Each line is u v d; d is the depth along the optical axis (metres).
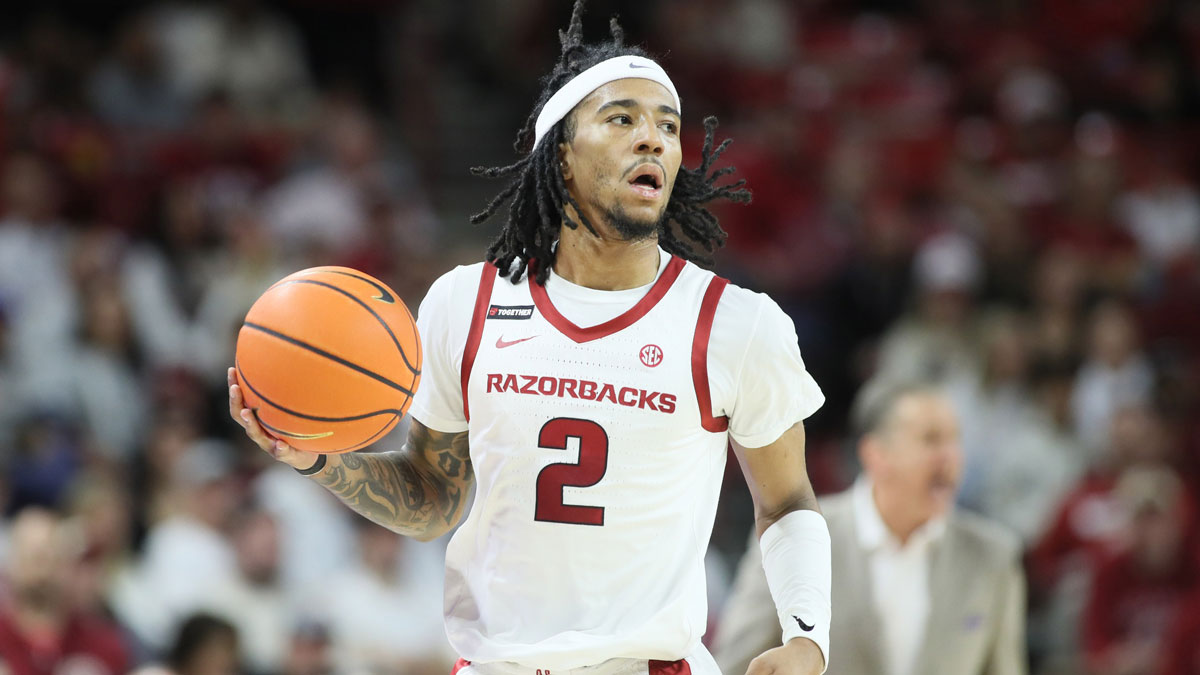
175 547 17.11
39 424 18.56
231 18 29.69
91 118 27.30
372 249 25.20
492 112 32.22
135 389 21.50
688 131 30.56
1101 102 33.41
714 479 7.29
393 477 7.56
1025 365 23.56
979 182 29.31
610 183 7.06
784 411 7.24
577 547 6.96
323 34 33.69
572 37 7.71
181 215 24.88
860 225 27.14
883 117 31.84
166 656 14.76
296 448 6.99
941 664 10.71
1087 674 18.11
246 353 6.86
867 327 25.59
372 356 6.85
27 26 31.86
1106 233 28.84
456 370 7.34
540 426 7.00
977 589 10.83
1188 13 35.50
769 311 7.22
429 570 18.16
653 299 7.19
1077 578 19.39
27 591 14.96
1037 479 22.05
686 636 7.05
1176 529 18.33
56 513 17.95
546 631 6.98
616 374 7.00
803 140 30.58
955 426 10.95
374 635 16.78
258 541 17.02
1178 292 26.88
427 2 33.72
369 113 31.23
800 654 6.95
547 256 7.32
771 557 7.41
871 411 11.12
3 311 21.66
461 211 29.95
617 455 6.95
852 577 10.93
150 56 28.23
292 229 25.41
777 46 33.94
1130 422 20.97
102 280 21.95
